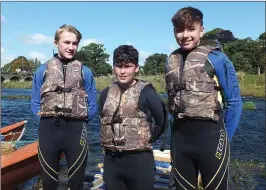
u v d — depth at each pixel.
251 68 62.88
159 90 27.17
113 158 2.79
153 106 2.76
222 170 2.55
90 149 7.84
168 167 4.73
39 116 3.24
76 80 3.18
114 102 2.79
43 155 3.16
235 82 2.60
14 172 4.51
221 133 2.56
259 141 9.94
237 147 9.05
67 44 3.17
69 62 3.25
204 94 2.52
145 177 2.75
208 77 2.53
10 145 4.97
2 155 4.61
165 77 2.79
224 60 2.56
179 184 2.68
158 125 2.83
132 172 2.74
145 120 2.77
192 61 2.57
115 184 2.82
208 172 2.57
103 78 35.00
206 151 2.53
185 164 2.65
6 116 14.73
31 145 5.26
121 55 2.70
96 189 4.05
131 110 2.74
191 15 2.56
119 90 2.83
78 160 3.18
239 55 63.97
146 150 2.78
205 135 2.53
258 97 30.09
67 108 3.11
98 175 4.46
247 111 18.80
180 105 2.59
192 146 2.58
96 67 78.88
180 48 2.76
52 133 3.14
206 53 2.56
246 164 6.95
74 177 3.20
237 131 11.84
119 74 2.74
